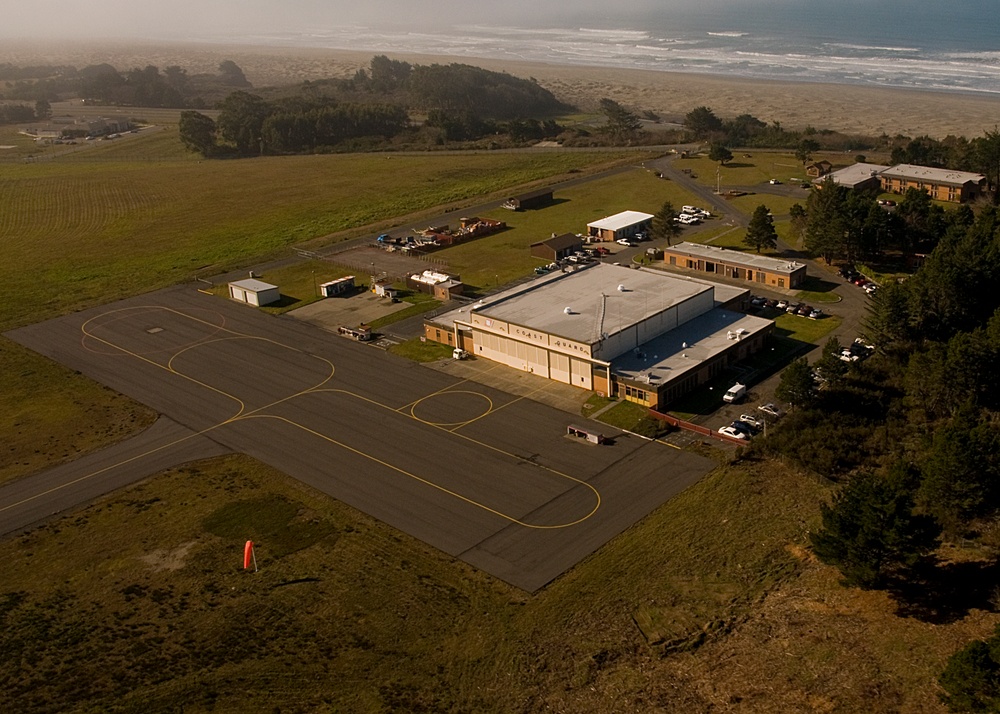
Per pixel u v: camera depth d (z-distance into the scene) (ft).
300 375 307.37
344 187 627.46
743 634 170.81
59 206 603.26
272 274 426.10
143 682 169.07
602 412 269.85
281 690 165.37
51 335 356.59
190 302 390.21
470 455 248.93
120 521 225.15
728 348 295.07
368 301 380.37
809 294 367.86
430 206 556.92
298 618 185.68
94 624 186.91
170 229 530.27
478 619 182.09
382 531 215.10
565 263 419.13
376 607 187.83
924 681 152.15
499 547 206.59
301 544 211.61
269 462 250.57
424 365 311.68
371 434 263.70
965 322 294.87
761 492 219.00
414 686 165.17
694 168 627.05
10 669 174.40
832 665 159.33
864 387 268.21
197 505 230.27
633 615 179.63
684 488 226.38
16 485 244.42
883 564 176.24
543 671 166.81
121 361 327.06
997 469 189.37
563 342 285.64
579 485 230.89
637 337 297.33
